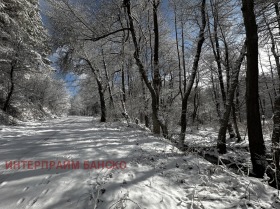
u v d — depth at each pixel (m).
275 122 6.89
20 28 19.94
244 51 10.31
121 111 19.44
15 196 3.37
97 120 22.91
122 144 7.42
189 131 16.88
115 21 12.91
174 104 18.44
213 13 12.91
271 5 9.13
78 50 16.98
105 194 3.44
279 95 6.97
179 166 5.09
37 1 24.75
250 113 6.18
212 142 11.62
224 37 14.65
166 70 20.67
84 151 6.23
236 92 18.86
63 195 3.40
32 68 22.23
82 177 4.11
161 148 6.95
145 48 16.88
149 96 17.00
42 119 25.66
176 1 13.12
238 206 3.37
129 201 3.24
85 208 3.07
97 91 24.42
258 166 5.90
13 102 21.77
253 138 6.11
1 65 19.22
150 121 17.53
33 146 7.06
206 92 32.03
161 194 3.58
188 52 18.80
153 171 4.64
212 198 3.58
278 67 12.56
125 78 21.41
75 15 13.79
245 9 6.12
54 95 39.44
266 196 3.80
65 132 11.25
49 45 16.78
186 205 3.35
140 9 14.13
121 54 15.01
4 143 7.64
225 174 4.70
